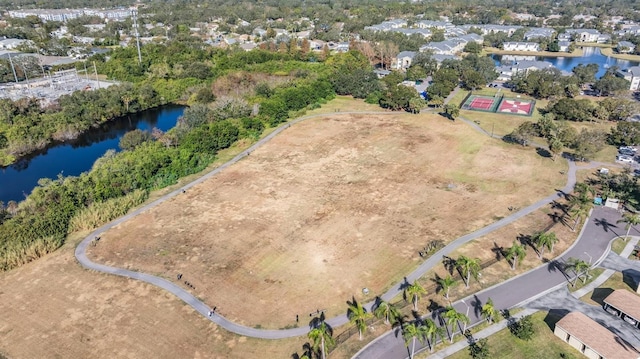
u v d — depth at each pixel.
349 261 71.94
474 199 90.56
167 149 112.62
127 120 158.25
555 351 53.50
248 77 177.50
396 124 137.38
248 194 95.31
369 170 105.38
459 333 56.47
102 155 127.06
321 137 127.38
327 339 51.47
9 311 62.78
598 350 50.81
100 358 54.38
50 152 129.75
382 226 81.69
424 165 107.44
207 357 54.34
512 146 118.38
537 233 76.25
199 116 133.12
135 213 88.69
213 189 98.12
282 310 61.78
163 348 55.69
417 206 88.31
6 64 190.00
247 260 72.94
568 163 106.81
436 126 134.88
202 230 81.94
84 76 199.38
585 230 78.38
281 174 104.56
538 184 96.31
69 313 62.00
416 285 59.50
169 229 82.62
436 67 199.00
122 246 77.56
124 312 61.91
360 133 129.88
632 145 116.12
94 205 87.56
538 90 163.75
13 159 121.62
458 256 71.94
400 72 193.25
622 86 159.75
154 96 172.88
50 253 76.12
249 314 61.19
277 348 55.38
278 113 139.62
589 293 63.06
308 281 67.56
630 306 57.50
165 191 97.94
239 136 124.94
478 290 64.06
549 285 64.81
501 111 149.12
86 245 78.19
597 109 137.12
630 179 95.19
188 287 66.62
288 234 80.00
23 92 168.75
